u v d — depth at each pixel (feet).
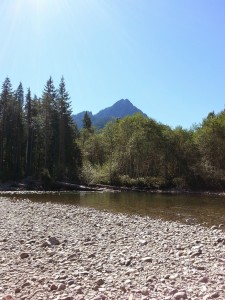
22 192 170.91
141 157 220.64
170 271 34.47
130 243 48.39
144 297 26.58
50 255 40.55
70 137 225.97
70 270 34.40
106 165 221.46
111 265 36.60
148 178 206.69
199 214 87.61
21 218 72.54
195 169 199.82
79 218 74.38
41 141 228.22
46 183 195.00
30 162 229.04
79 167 218.79
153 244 47.93
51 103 229.04
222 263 37.29
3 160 223.51
